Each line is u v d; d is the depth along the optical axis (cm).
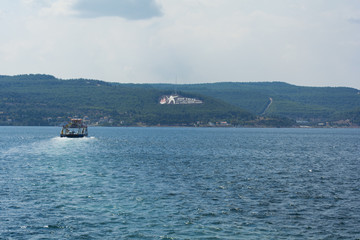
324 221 3769
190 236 3366
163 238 3319
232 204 4353
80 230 3494
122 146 13312
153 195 4762
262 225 3641
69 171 6719
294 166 7831
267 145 14838
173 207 4206
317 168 7544
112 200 4500
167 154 10300
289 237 3353
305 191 5106
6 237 3312
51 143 14262
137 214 3947
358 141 18950
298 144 15850
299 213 4022
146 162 8231
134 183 5572
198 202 4431
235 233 3434
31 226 3581
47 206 4225
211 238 3322
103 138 18812
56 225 3616
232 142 16588
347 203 4456
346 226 3628
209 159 9044
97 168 7156
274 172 6862
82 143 14538
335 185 5569
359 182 5850
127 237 3344
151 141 16775
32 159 8594
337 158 9731
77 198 4588
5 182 5566
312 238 3334
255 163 8294
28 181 5666
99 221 3731
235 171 6925
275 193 4959
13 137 18788
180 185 5441
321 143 16862
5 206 4200
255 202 4459
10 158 8788
